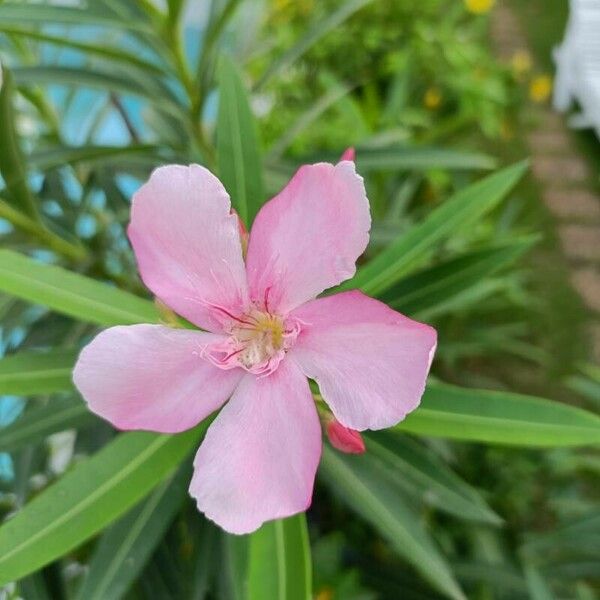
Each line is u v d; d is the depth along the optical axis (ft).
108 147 0.48
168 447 0.31
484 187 0.36
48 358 0.34
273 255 0.27
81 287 0.33
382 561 0.63
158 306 0.30
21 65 0.53
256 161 0.37
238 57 0.60
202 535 0.43
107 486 0.30
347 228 0.25
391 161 0.54
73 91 0.59
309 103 1.11
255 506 0.25
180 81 0.48
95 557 0.36
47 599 0.42
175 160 0.53
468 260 0.39
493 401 0.32
